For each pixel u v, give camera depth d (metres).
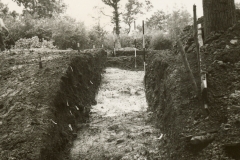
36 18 18.69
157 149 5.98
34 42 13.30
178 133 5.20
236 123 4.70
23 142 5.12
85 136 6.87
